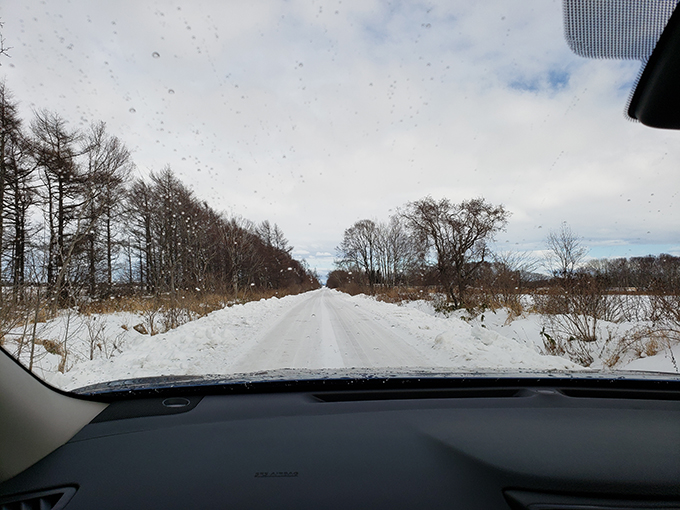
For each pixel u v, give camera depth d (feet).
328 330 31.50
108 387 7.52
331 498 4.32
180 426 6.15
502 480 4.64
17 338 15.92
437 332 28.58
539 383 8.32
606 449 5.34
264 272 105.19
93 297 35.50
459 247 52.21
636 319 24.90
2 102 31.99
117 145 43.50
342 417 6.58
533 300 36.65
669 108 6.09
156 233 58.95
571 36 5.67
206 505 4.18
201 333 25.32
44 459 5.01
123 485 4.53
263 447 5.49
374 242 124.36
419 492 4.44
